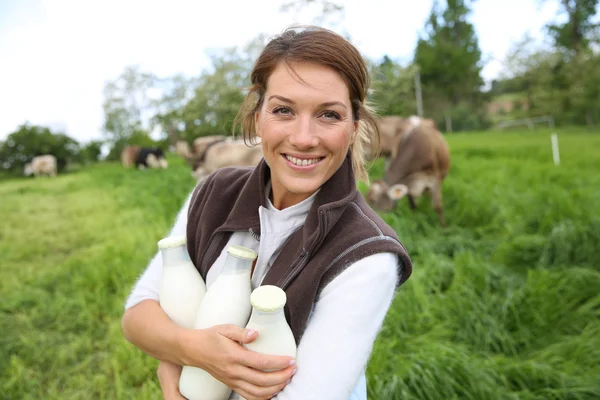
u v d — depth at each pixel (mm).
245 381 834
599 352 2562
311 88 904
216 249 1108
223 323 936
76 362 2992
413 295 3211
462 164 8961
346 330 852
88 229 6238
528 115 28734
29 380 2766
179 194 8180
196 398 967
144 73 30203
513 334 2877
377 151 1256
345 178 1021
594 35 29688
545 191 5410
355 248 916
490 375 2445
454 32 38344
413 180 5715
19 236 6230
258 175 1102
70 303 3641
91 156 26469
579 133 17734
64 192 11148
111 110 30188
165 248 1057
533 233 4477
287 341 861
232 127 1203
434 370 2387
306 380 827
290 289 943
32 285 4258
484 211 5340
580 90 23609
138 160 16812
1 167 20266
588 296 3176
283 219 1048
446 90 35875
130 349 2898
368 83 1023
